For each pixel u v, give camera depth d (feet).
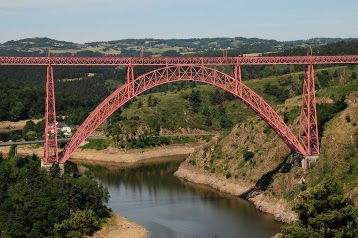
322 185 354.33
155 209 549.95
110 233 462.60
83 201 477.36
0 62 508.94
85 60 520.42
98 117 524.11
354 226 323.98
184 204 568.00
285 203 518.37
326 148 538.88
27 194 452.35
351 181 477.36
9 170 506.89
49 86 524.11
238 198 588.09
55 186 474.90
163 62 528.22
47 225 429.38
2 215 423.23
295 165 550.77
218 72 522.88
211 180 653.30
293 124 626.23
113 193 623.77
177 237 462.19
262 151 622.13
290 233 334.24
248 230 478.59
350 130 537.65
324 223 325.42
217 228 485.56
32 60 512.63
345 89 616.39
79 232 434.30
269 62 531.50
